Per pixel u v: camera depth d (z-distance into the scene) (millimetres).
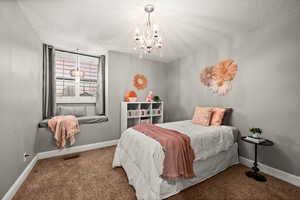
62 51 3129
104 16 1863
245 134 2256
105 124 3184
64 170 2059
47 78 2758
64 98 3141
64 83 3168
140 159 1612
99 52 3328
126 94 3457
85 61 3424
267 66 1989
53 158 2473
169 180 1504
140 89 3764
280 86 1857
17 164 1627
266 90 2002
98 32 2328
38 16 1859
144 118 3656
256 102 2117
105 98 3467
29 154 2016
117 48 3096
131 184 1680
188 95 3451
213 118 2455
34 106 2229
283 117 1831
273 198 1486
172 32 2324
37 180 1794
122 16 1864
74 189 1627
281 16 1832
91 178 1856
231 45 2463
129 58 3541
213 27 2152
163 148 1503
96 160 2410
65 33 2352
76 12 1776
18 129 1655
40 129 2447
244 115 2273
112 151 2852
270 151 1961
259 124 2082
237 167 2170
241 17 1880
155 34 1604
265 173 1987
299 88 1696
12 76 1524
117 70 3354
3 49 1355
